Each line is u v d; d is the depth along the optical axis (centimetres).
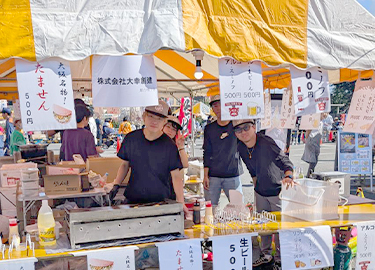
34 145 520
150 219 278
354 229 425
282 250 301
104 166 439
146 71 267
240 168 516
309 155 948
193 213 328
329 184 345
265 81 607
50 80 252
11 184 401
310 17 296
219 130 491
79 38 252
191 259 278
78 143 520
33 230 304
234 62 286
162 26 262
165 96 880
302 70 305
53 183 359
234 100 284
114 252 262
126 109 1551
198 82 734
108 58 262
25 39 244
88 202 396
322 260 309
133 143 316
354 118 364
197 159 769
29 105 248
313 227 310
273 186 379
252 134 383
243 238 294
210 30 272
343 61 302
